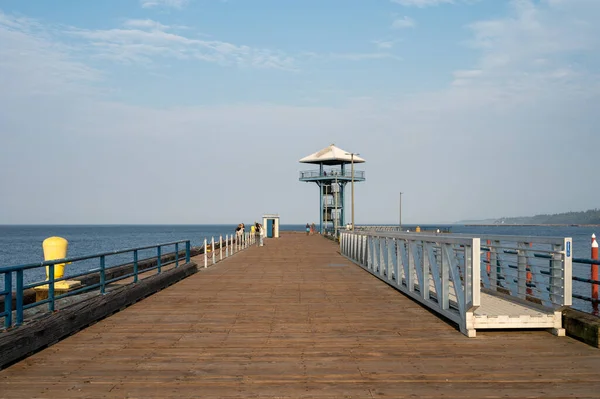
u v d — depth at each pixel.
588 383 6.38
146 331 9.48
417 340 8.66
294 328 9.70
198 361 7.43
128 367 7.14
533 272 10.12
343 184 65.81
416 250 12.55
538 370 6.91
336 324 10.06
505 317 8.91
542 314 9.08
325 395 5.98
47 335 8.27
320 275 19.25
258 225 41.12
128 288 12.38
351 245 26.28
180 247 83.56
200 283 16.83
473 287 8.52
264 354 7.81
